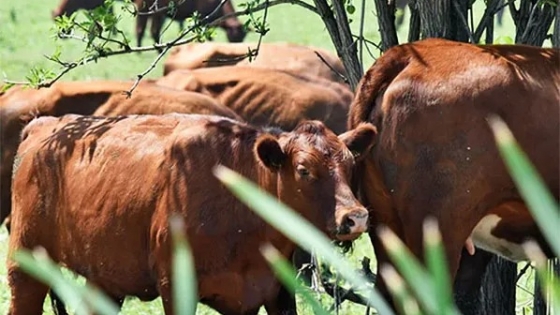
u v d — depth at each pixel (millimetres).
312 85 44406
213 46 50500
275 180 21844
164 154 22938
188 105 36875
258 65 48000
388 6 26359
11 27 88188
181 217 22344
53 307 25609
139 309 31219
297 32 86812
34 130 25594
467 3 26219
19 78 69938
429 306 8414
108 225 23438
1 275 33906
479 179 21625
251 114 43281
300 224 8633
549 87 21797
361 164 22469
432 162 21703
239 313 22953
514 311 27344
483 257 24641
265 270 22484
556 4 24938
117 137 23859
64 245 24609
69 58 76500
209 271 22438
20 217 25203
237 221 22141
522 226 22328
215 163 22484
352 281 8914
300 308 28625
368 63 66562
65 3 85750
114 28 25547
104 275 23969
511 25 88812
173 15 26219
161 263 22719
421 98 21703
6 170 34500
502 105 21531
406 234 22250
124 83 36812
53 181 24594
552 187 21906
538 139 21625
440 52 22172
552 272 24859
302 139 21562
